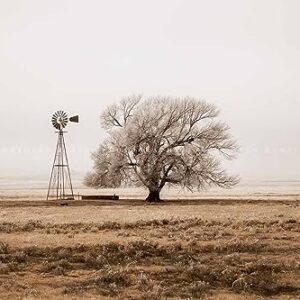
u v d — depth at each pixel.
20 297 17.98
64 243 26.67
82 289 19.33
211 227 33.84
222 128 67.19
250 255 24.84
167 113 66.62
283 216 40.88
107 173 68.38
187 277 21.16
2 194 107.69
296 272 21.92
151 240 27.58
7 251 25.17
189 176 65.62
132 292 19.06
